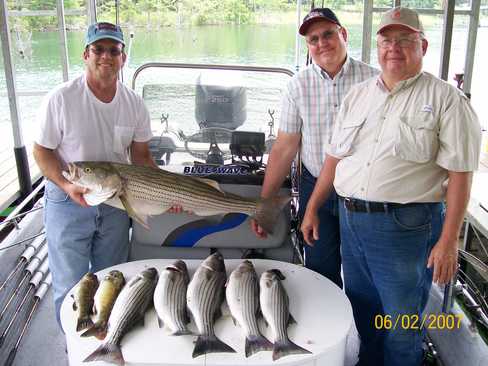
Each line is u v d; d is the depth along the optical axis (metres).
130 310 1.96
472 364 2.43
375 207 2.04
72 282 2.52
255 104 3.37
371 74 2.52
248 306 2.00
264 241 2.58
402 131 1.95
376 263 2.12
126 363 1.79
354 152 2.12
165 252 2.62
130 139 2.56
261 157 2.94
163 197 2.20
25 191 4.61
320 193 2.38
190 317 2.04
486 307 2.96
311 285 2.25
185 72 3.41
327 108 2.54
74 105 2.37
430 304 2.94
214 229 2.57
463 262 3.47
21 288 3.16
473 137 1.91
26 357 2.67
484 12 4.48
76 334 1.93
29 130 5.39
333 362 1.91
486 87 4.69
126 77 3.52
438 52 3.88
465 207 1.95
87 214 2.46
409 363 2.21
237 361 1.79
